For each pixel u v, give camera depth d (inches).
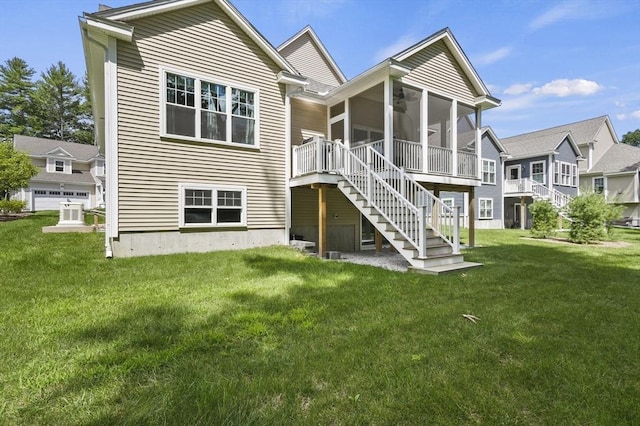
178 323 123.0
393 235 260.8
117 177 261.3
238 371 88.0
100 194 987.3
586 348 104.2
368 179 280.5
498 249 362.9
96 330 115.3
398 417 69.8
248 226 327.9
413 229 259.8
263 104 339.6
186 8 295.0
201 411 70.2
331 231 405.4
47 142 1003.3
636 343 108.3
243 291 169.9
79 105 1514.5
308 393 78.5
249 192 329.4
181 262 245.8
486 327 121.3
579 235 437.7
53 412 70.7
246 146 326.6
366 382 82.9
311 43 536.4
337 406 73.3
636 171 828.0
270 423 67.4
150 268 224.1
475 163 409.4
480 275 216.7
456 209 258.5
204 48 304.3
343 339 109.5
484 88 402.9
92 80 333.7
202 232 301.9
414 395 77.2
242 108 327.3
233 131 321.4
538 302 154.9
